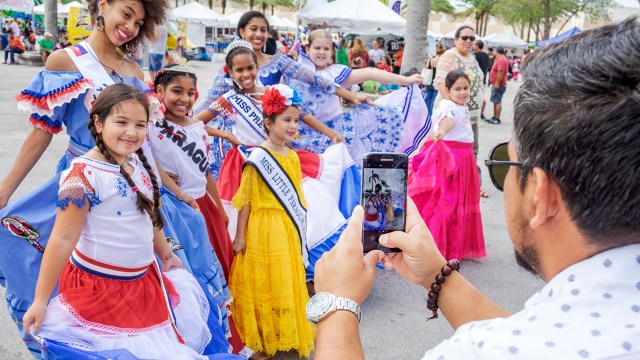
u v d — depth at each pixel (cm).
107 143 207
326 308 106
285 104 290
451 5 5288
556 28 4428
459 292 124
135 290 215
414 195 420
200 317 238
